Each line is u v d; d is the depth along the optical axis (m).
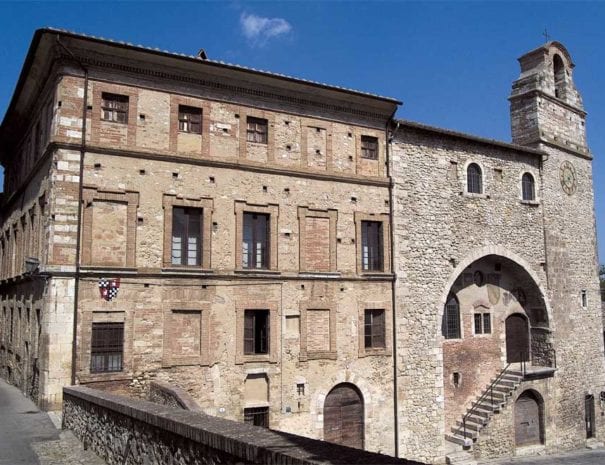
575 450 26.89
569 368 27.47
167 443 8.24
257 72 18.98
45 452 12.10
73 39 16.38
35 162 19.89
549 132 28.33
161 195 17.61
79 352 15.95
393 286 21.69
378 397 20.75
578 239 29.12
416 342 21.97
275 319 19.03
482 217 24.91
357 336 20.61
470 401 24.95
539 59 29.28
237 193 18.86
